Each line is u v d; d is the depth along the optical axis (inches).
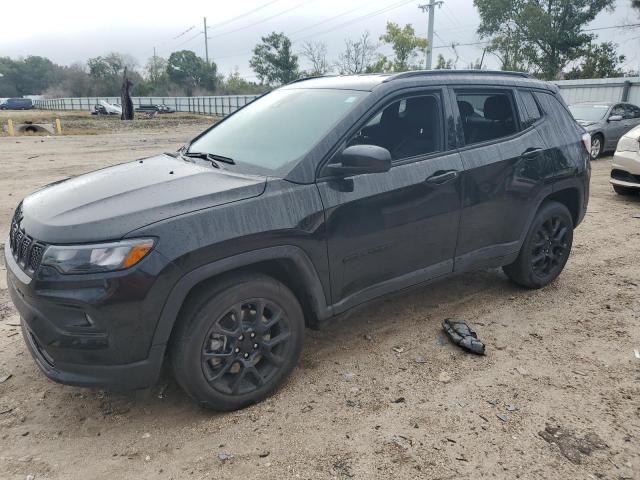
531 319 168.2
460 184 148.7
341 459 106.0
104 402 124.0
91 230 101.3
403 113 142.3
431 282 152.6
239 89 3326.8
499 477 101.7
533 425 116.6
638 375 136.9
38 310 102.2
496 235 164.7
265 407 122.3
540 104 178.4
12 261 113.4
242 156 135.0
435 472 102.7
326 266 125.9
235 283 113.6
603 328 162.9
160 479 100.7
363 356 144.7
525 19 1707.7
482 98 161.2
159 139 881.5
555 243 188.2
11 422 116.6
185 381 111.7
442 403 124.2
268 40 2586.1
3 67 4790.8
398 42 2065.7
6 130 1035.3
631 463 105.7
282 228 115.3
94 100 2709.2
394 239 137.3
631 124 555.8
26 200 127.3
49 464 104.1
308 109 141.9
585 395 127.9
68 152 649.6
